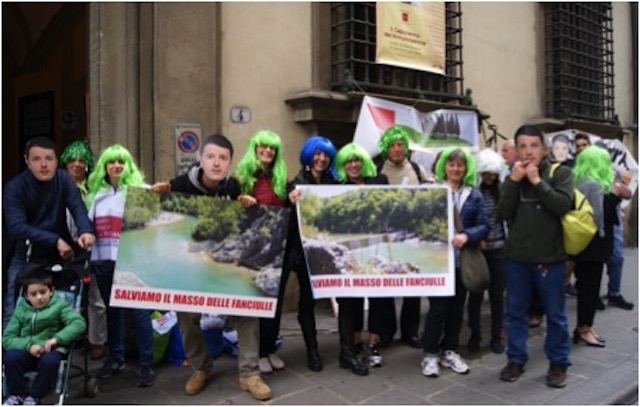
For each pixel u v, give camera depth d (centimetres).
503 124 835
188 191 369
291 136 592
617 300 612
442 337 468
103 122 529
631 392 393
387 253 412
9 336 330
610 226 479
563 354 392
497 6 829
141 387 389
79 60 791
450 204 411
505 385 397
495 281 466
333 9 632
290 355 457
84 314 358
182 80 511
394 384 398
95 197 396
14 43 892
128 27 494
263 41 570
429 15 686
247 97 558
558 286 388
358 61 615
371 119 586
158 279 359
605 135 980
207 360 382
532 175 375
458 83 763
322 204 409
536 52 890
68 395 374
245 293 372
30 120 877
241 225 373
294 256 410
